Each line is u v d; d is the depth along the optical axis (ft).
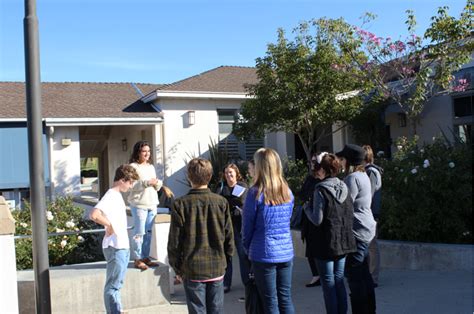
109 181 64.54
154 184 20.97
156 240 22.44
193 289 14.28
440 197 26.00
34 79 14.08
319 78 40.52
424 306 18.66
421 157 27.43
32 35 14.06
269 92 41.83
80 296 20.08
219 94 53.11
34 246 14.16
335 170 16.58
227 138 55.42
